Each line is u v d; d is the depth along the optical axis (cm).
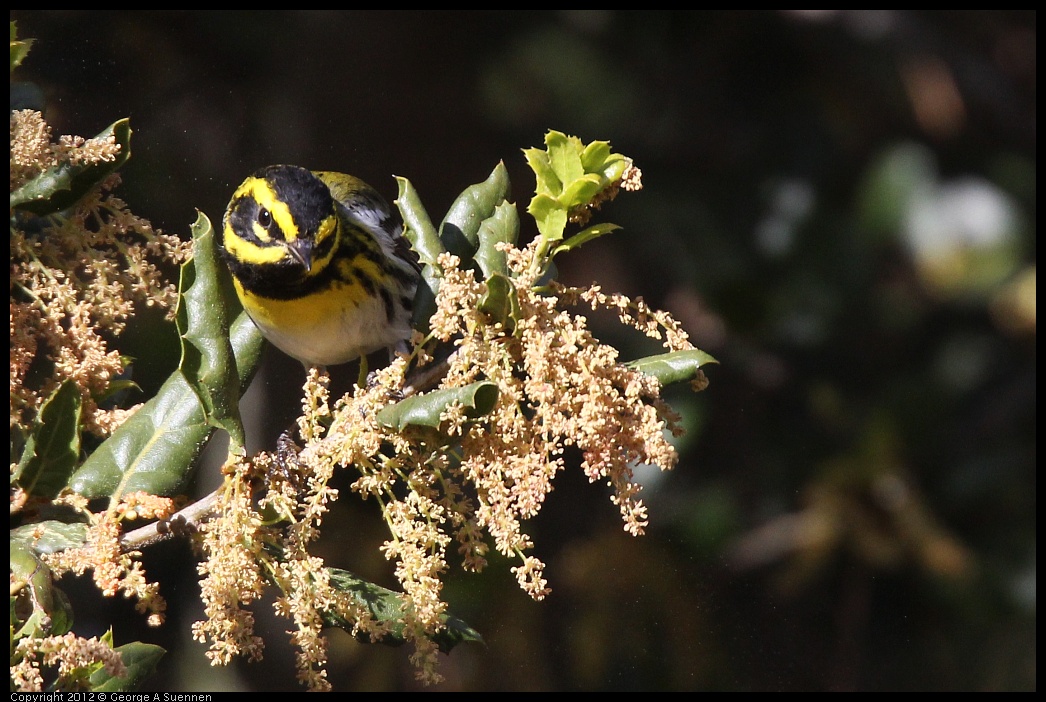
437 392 183
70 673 183
